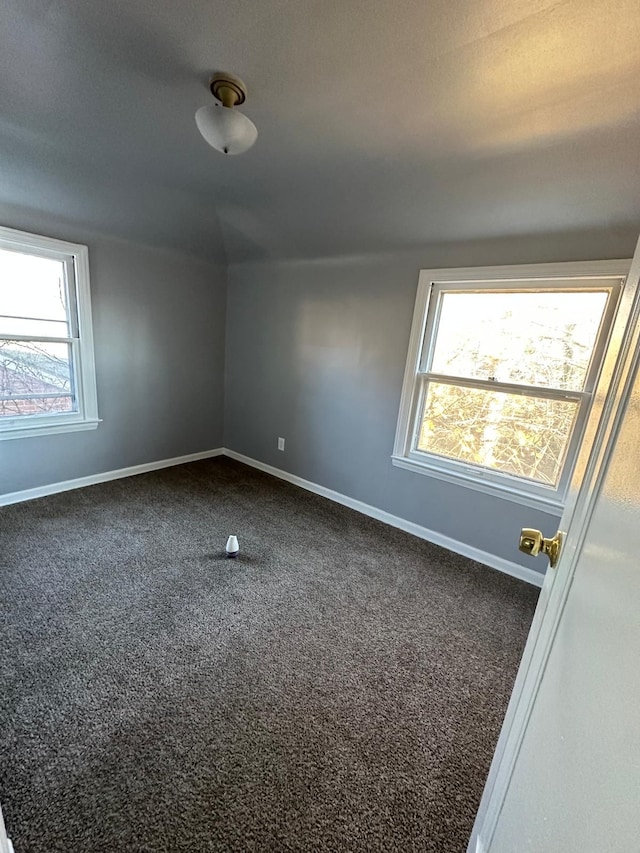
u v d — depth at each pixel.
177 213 2.76
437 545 2.68
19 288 2.64
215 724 1.34
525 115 1.39
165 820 1.07
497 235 2.17
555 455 2.24
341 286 2.99
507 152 1.61
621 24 0.98
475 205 2.01
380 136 1.63
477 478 2.49
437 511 2.69
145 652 1.62
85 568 2.14
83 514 2.73
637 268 0.64
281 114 1.53
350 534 2.74
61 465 3.04
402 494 2.86
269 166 2.03
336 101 1.42
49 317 2.80
